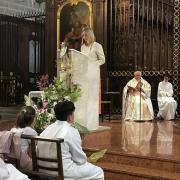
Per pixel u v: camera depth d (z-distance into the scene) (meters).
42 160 5.80
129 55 13.63
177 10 13.38
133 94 12.61
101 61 8.52
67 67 8.27
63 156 5.73
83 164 5.85
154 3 13.76
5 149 5.85
